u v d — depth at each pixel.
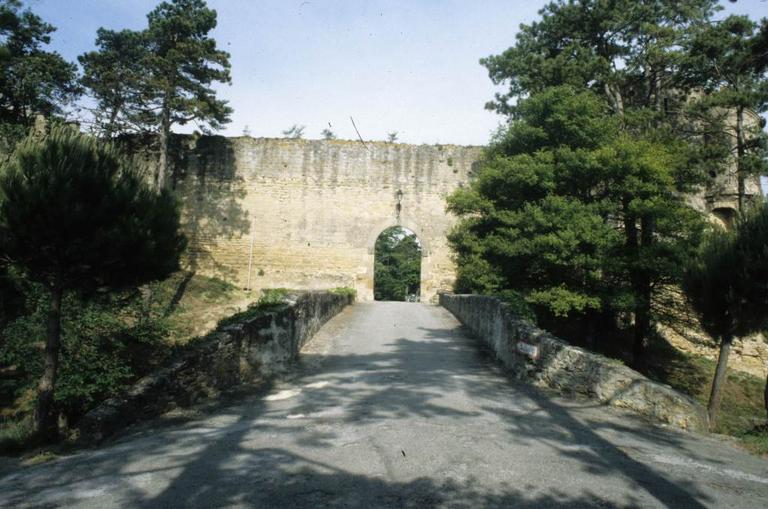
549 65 18.11
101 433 5.84
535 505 4.16
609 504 4.24
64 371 10.00
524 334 9.88
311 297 13.45
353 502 4.12
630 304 13.92
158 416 6.81
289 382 9.13
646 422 7.05
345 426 6.36
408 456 5.24
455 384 9.05
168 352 13.17
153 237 7.25
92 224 6.70
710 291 9.47
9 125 14.94
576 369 8.52
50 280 7.17
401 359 11.27
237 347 8.85
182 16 20.77
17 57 18.53
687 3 18.33
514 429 6.41
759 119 22.00
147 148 24.38
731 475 5.14
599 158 13.89
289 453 5.30
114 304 9.77
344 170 28.03
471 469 4.92
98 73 20.59
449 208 19.00
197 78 21.67
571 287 14.64
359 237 27.72
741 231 9.38
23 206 6.41
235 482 4.50
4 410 11.24
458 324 17.31
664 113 17.41
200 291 24.20
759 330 9.16
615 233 13.94
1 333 10.12
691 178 15.26
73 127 7.12
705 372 19.47
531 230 14.19
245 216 27.61
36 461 5.20
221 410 7.24
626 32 18.84
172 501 4.11
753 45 15.82
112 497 4.20
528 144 15.80
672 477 4.95
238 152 27.91
